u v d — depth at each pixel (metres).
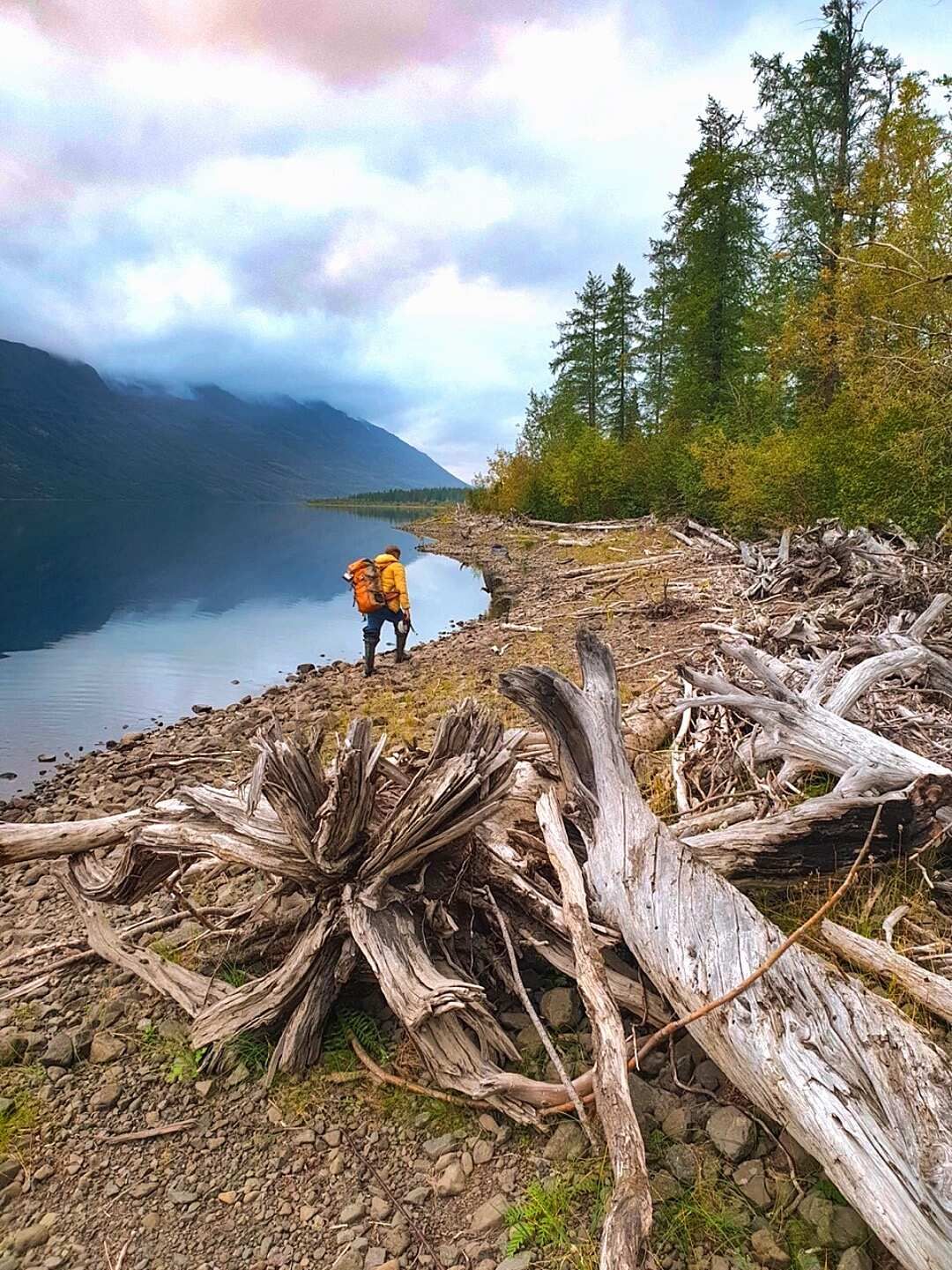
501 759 3.38
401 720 8.69
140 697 11.84
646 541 24.58
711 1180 2.49
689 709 6.18
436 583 26.48
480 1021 3.05
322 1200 2.64
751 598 12.24
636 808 3.52
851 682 5.22
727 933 2.82
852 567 11.26
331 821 3.12
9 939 4.59
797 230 25.61
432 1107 2.97
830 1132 2.15
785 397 26.02
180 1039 3.45
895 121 15.04
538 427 50.28
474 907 3.62
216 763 8.16
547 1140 2.76
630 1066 2.93
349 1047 3.31
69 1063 3.38
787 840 3.59
